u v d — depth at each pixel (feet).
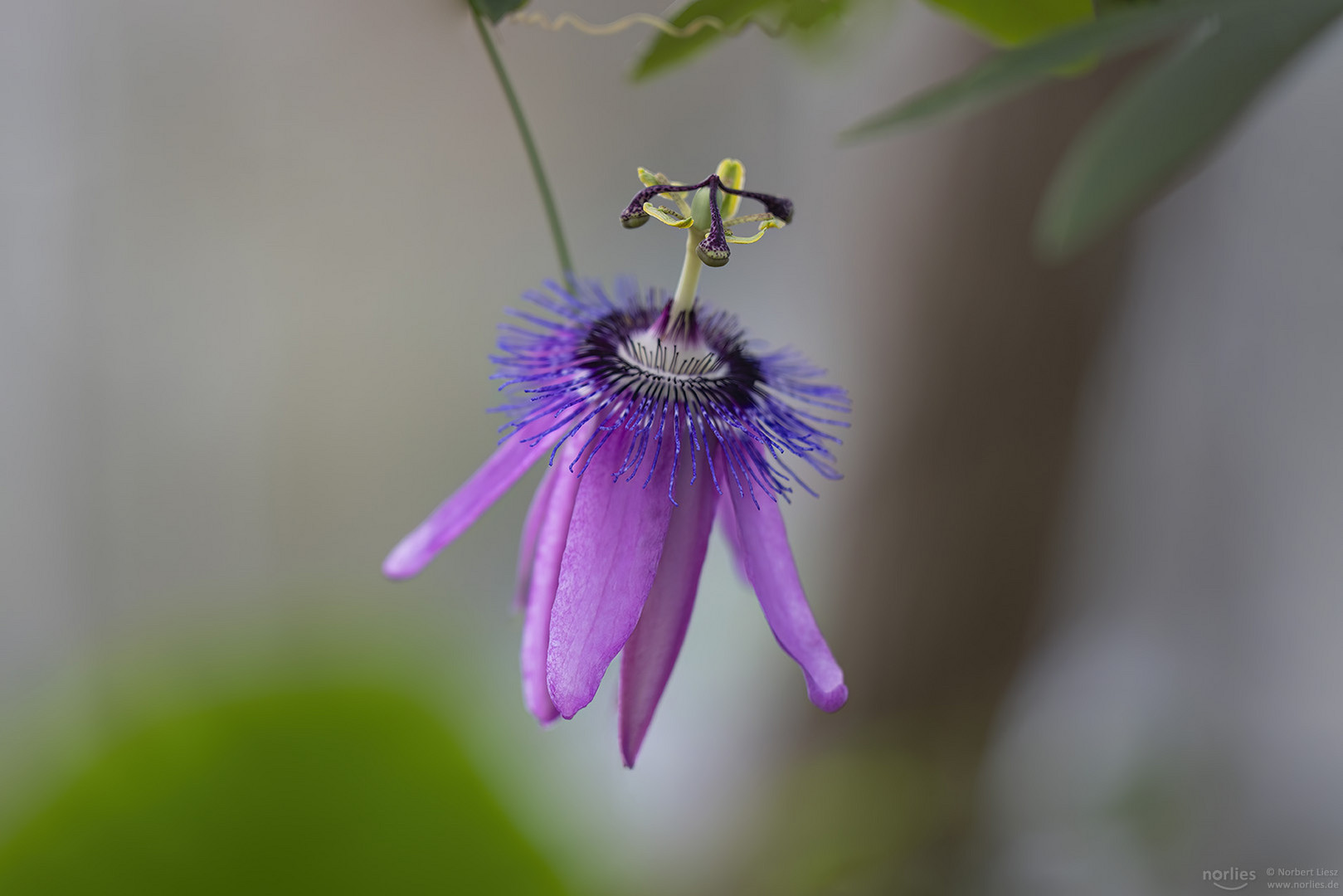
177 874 1.86
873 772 2.38
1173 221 2.44
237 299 3.01
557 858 2.04
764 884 2.43
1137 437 3.11
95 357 2.96
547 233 3.11
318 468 3.25
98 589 3.13
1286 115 3.01
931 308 2.07
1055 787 2.86
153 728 1.91
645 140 3.01
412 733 1.96
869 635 2.31
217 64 2.68
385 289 3.10
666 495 1.51
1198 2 1.35
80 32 2.64
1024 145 1.93
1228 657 3.41
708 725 2.82
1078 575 2.64
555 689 1.46
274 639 2.01
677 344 1.57
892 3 1.73
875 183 2.13
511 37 2.62
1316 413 3.31
